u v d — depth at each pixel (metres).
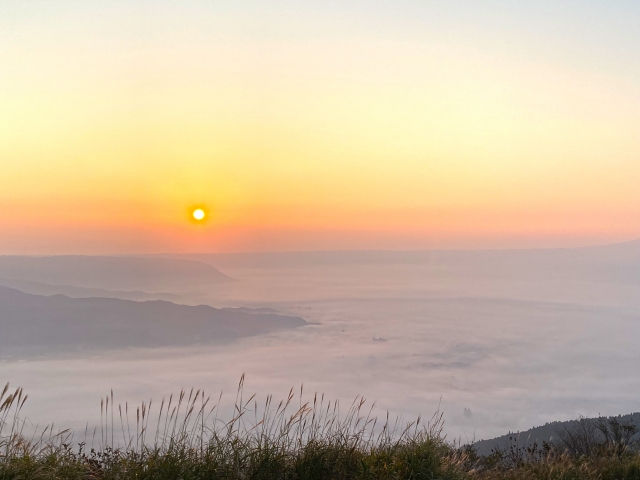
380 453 6.38
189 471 5.29
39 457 5.14
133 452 5.40
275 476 5.74
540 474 7.19
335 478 5.89
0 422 5.04
